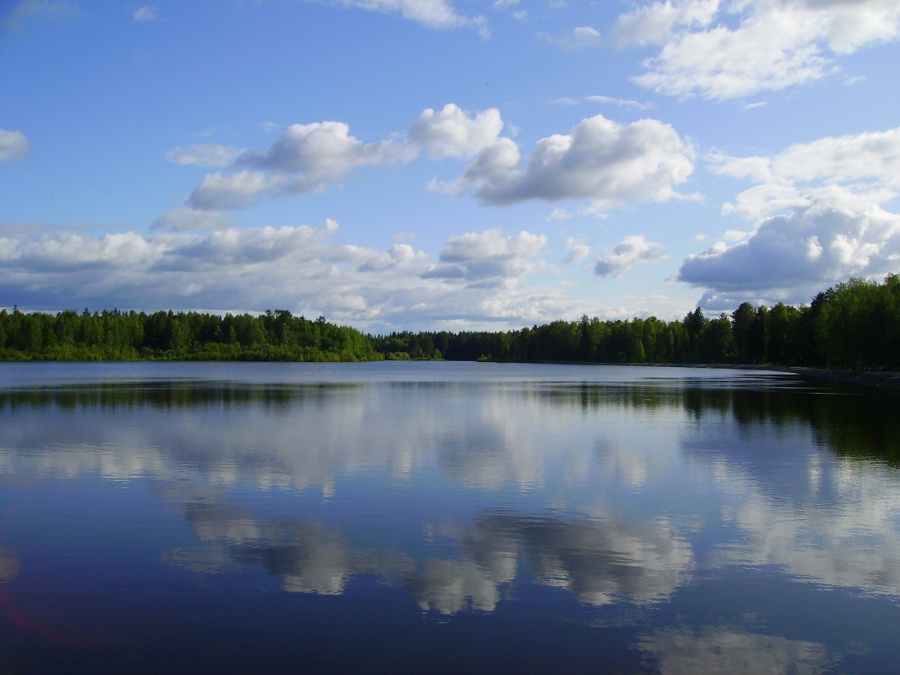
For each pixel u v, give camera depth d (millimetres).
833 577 13352
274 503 18516
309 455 26141
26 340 172000
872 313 82938
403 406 49188
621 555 14461
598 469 23609
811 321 119125
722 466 24219
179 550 14523
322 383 83125
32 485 20609
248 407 46562
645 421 38844
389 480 21562
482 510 17938
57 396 55219
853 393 62125
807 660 10203
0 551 14438
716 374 118438
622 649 10422
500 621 11273
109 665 9852
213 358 191375
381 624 11109
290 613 11477
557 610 11711
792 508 18328
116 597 12070
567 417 41344
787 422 38094
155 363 175500
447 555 14344
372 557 14188
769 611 11812
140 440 29844
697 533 16047
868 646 10633
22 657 10062
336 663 9922
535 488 20547
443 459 25453
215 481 21266
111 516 17125
